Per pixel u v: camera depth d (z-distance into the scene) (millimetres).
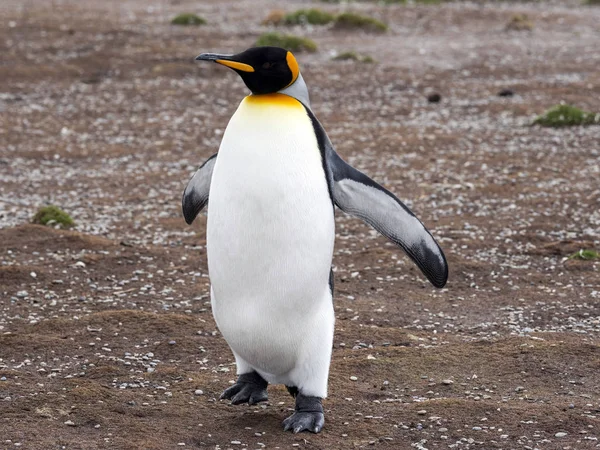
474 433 20281
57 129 58125
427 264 20734
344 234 38938
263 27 98312
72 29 91625
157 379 23531
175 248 36938
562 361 24828
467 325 28781
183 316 28375
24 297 30578
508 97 66750
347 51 83000
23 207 42625
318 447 19469
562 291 31953
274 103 19109
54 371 24016
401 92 68875
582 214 41156
